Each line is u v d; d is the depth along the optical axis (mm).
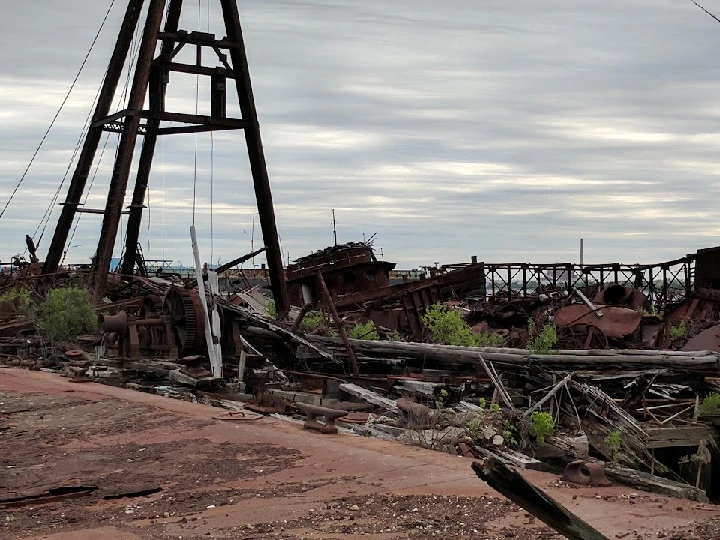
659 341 27703
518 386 20250
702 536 7844
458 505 9141
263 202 37781
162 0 35438
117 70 38469
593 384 18281
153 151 41250
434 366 23531
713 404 16453
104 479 10953
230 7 37188
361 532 8148
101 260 35094
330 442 12891
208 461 11820
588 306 28203
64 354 28906
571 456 14945
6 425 15148
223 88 37562
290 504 9344
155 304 28266
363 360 24641
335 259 49906
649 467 15258
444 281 48531
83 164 38625
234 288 43344
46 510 9523
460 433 14305
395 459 11555
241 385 21688
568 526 4324
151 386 22438
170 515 9133
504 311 38625
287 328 26188
